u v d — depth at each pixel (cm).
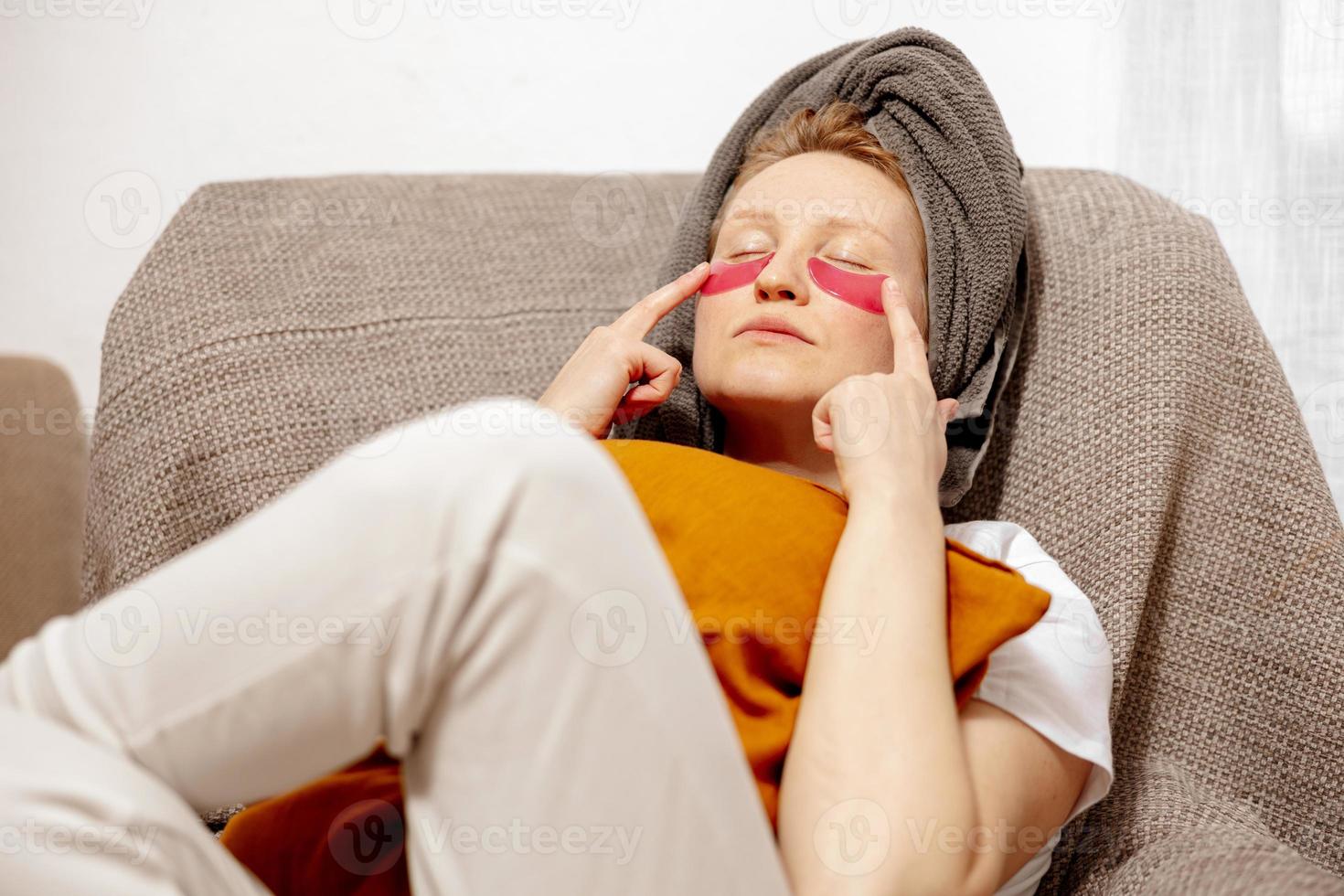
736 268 107
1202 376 108
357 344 119
